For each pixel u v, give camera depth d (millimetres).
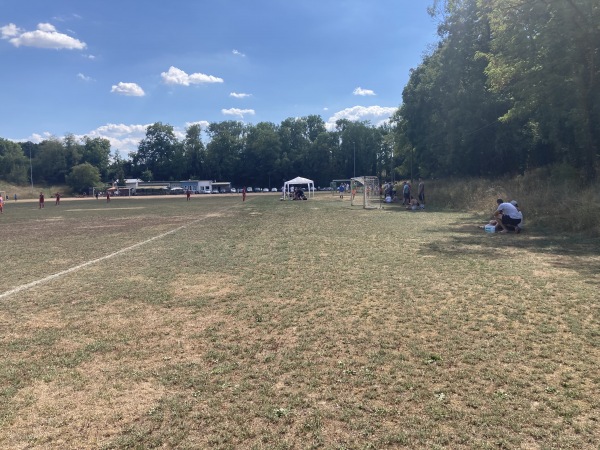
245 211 32531
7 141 141375
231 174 144625
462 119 34812
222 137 145000
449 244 12375
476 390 3750
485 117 33594
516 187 23172
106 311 6457
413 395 3686
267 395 3750
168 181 141875
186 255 11703
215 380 4062
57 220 27859
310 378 4059
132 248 13445
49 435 3195
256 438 3123
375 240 13664
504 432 3125
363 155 136750
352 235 15180
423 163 47594
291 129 149250
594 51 18688
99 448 3033
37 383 4059
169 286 8023
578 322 5426
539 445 2973
